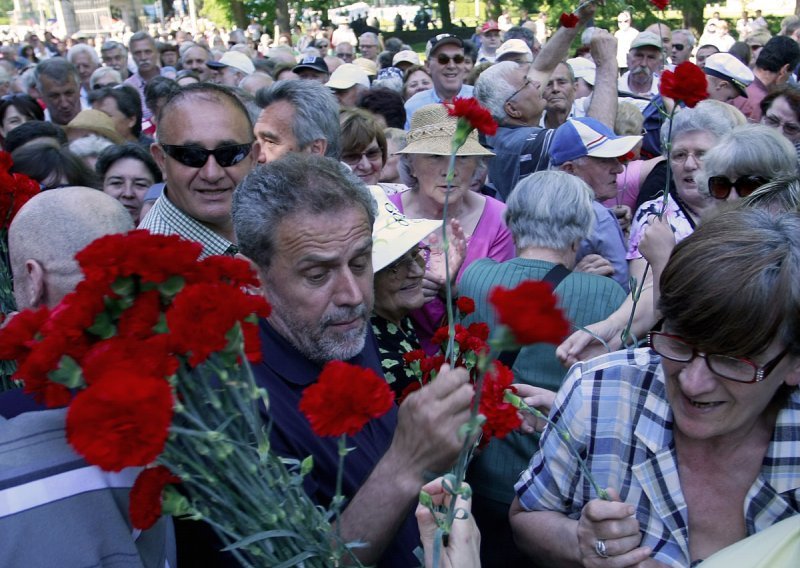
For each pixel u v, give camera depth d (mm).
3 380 1982
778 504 1565
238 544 1177
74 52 10133
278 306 1754
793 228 1394
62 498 1278
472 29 25562
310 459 1252
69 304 1171
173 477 1222
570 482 1732
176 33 24625
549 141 4078
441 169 3402
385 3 37375
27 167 3756
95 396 1014
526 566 2338
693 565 1623
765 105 4176
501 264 2633
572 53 10789
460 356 2053
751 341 1353
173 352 1148
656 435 1626
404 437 1520
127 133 6316
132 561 1309
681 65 2088
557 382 2420
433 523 1482
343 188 1740
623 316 2410
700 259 1392
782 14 22078
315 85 3424
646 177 4129
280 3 25250
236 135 2740
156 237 1213
